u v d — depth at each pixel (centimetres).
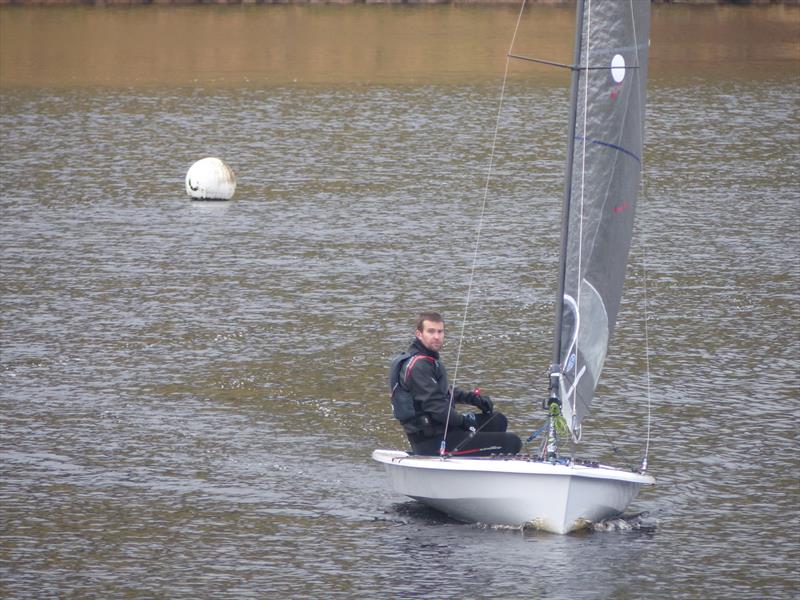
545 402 4328
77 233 9662
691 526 4362
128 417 5538
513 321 7188
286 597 3812
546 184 11838
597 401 5756
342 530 4322
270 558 4103
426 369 4309
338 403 5750
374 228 9888
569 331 4303
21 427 5391
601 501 4200
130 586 3906
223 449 5150
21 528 4353
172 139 14475
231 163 13050
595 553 4103
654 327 7019
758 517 4453
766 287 7906
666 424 5444
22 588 3884
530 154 13462
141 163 13025
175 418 5528
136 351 6556
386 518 4431
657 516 4453
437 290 7906
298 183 11981
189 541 4250
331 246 9219
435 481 4284
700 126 15088
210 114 16300
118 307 7450
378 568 3997
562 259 4297
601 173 4262
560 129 15038
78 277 8219
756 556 4109
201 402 5750
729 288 7888
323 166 12862
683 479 4822
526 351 6600
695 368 6256
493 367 6312
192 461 5016
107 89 18475
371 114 16275
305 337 6838
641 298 7662
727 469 4922
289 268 8506
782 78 19212
